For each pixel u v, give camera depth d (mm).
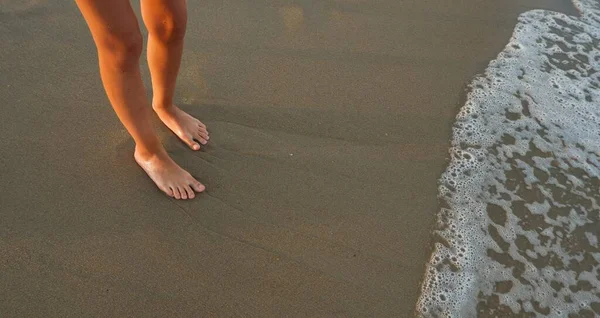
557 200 2031
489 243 1874
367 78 2389
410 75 2438
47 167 1855
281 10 2656
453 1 2881
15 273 1578
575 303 1749
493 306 1715
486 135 2230
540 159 2166
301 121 2164
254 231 1785
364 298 1665
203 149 2006
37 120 1997
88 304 1546
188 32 2465
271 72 2344
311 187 1940
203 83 2250
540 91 2449
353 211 1889
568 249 1886
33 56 2236
